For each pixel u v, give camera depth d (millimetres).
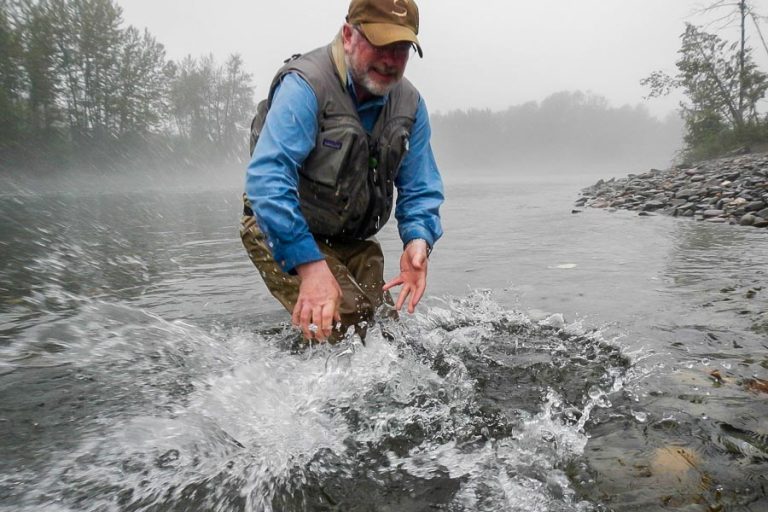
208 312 3125
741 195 8648
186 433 1618
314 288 1911
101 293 3648
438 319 2830
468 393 1900
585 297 3289
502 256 5016
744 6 23422
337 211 2252
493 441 1572
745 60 23719
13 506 1277
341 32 2193
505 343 2439
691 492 1292
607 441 1544
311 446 1555
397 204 2502
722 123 24859
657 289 3445
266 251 2479
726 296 3188
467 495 1317
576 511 1242
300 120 2051
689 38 24719
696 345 2334
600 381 1981
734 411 1688
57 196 18828
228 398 1863
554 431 1615
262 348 2420
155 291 3707
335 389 1925
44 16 31234
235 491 1347
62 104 32188
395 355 2215
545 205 12359
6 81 29234
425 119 2492
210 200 16734
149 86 37906
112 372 2123
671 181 12992
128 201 16078
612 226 7406
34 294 3588
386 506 1284
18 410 1775
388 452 1523
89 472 1423
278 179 1952
